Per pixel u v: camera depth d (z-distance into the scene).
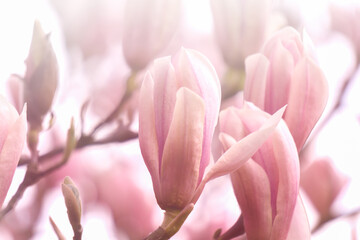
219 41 0.89
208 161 0.63
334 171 1.18
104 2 1.34
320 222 1.11
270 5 0.88
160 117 0.62
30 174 0.75
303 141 0.65
